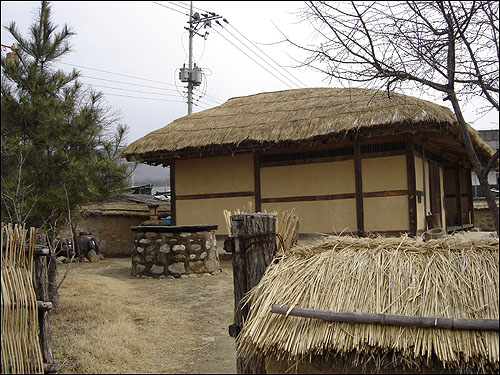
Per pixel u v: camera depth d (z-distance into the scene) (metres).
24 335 3.68
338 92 10.67
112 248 13.31
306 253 3.89
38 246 4.06
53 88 6.30
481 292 3.17
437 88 4.32
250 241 3.84
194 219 11.29
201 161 11.31
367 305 3.27
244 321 3.75
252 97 12.85
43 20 6.38
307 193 10.08
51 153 6.21
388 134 8.64
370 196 9.45
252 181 10.70
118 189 6.84
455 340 2.99
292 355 3.28
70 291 6.96
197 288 7.60
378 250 3.68
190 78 22.06
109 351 4.44
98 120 6.71
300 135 9.06
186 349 4.74
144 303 6.55
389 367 3.19
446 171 14.25
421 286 3.29
